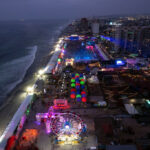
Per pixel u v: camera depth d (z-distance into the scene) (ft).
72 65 289.53
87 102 173.78
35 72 300.61
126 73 240.53
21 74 302.66
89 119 147.95
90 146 120.67
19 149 118.73
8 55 466.70
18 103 195.52
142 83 205.77
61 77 241.96
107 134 128.16
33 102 179.01
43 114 150.82
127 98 176.04
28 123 147.43
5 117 169.07
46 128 140.05
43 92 198.49
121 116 149.38
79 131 127.95
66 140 125.39
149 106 158.30
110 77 224.94
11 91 231.30
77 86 200.44
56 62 311.47
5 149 118.21
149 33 335.47
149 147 111.86
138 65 268.62
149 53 338.13
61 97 186.19
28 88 233.55
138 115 147.74
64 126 130.62
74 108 165.27
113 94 185.47
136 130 132.36
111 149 108.58
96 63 291.17
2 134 142.00
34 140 126.52
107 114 154.81
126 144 118.42
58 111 160.66
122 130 131.95
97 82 212.64
